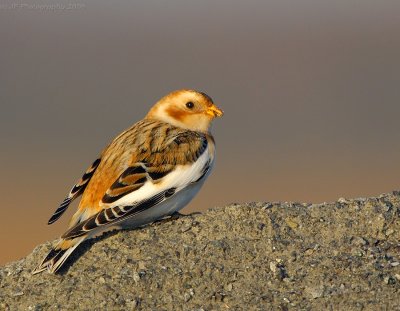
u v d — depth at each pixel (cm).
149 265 1210
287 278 1187
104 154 1296
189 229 1266
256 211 1288
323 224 1273
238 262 1211
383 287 1168
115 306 1160
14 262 1275
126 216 1217
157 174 1254
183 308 1154
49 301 1180
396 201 1318
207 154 1316
